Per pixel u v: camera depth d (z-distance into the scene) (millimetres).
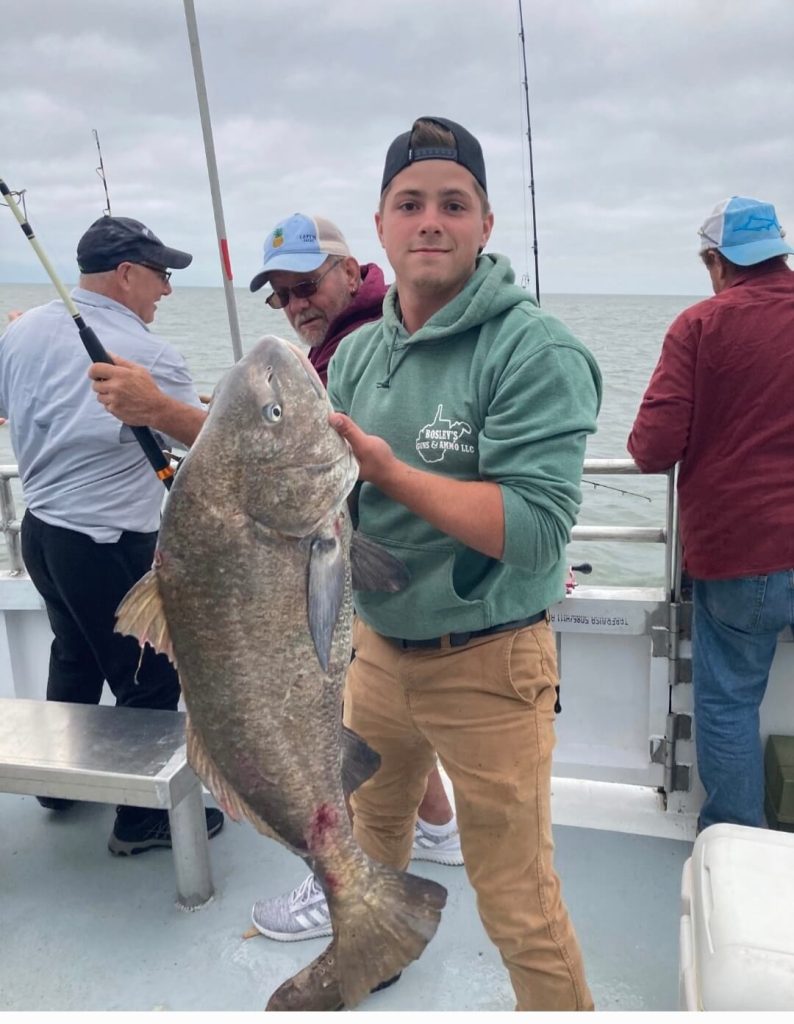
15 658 3797
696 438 2736
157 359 2951
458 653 1920
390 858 2295
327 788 1691
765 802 3066
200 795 2652
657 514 7555
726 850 1814
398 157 1846
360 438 1563
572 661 3201
